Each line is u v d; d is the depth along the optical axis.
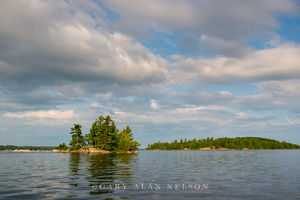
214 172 27.83
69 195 14.21
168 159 61.91
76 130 126.88
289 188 16.83
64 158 61.66
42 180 20.38
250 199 13.39
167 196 14.05
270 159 59.50
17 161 49.28
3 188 16.53
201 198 13.56
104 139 117.94
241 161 51.44
